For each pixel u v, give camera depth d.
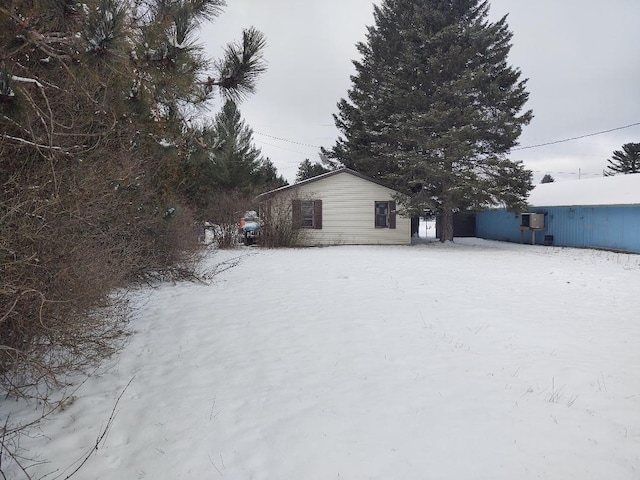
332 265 12.98
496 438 3.29
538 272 11.91
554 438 3.29
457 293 8.65
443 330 6.09
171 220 8.16
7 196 3.47
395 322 6.47
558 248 20.88
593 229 20.23
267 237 20.36
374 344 5.50
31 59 3.15
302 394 4.11
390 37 27.73
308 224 22.11
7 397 3.95
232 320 6.62
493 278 10.69
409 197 21.28
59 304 3.90
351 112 29.45
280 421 3.60
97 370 4.71
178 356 5.14
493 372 4.61
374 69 29.34
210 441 3.32
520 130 20.75
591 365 4.81
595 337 5.80
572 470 2.89
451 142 19.88
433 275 11.05
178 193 10.95
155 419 3.67
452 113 20.36
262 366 4.82
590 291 9.03
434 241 25.30
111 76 3.48
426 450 3.13
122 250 6.91
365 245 21.91
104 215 5.21
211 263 13.21
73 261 4.14
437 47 21.44
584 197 21.44
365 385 4.29
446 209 22.14
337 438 3.32
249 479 2.85
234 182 20.55
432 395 4.06
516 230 25.39
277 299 8.04
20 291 3.39
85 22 2.66
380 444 3.22
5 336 3.71
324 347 5.41
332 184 22.02
